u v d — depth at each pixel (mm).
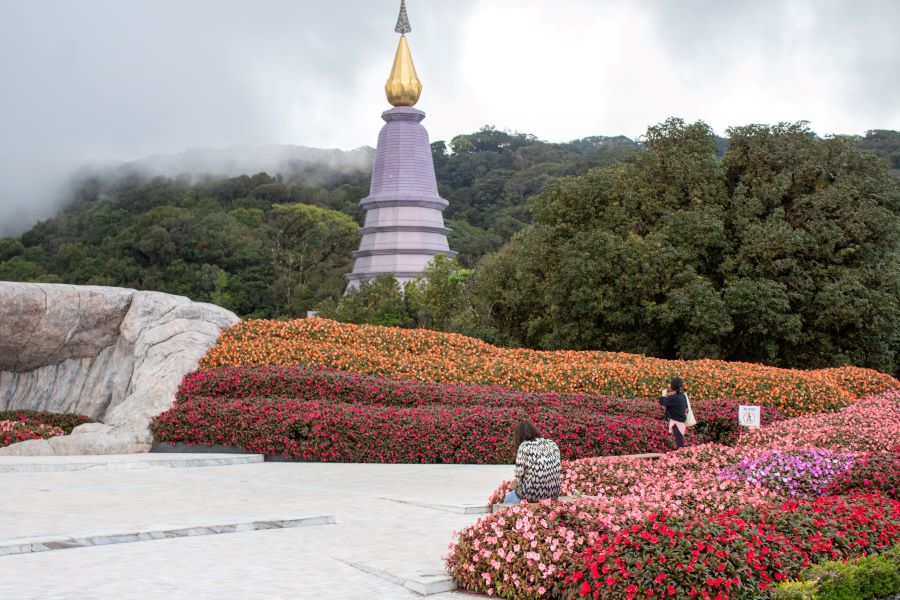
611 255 34000
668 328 35062
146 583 8211
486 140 153500
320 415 19453
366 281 52750
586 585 7867
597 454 19344
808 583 7707
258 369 22672
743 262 34219
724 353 35656
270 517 11461
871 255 34469
